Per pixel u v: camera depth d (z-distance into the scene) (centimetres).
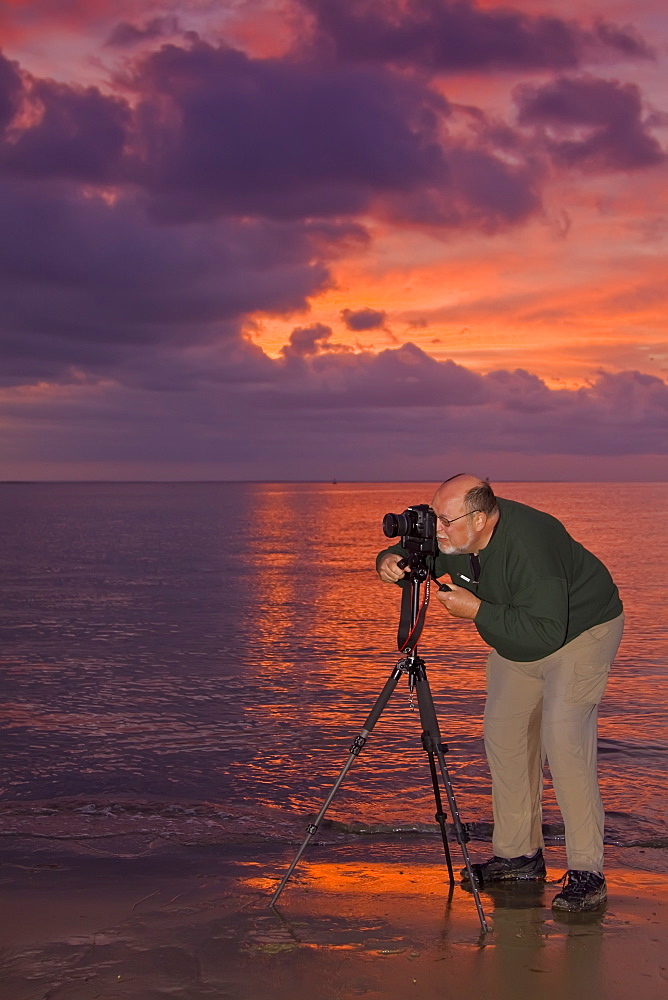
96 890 374
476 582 388
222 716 816
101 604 1848
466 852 362
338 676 1026
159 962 303
